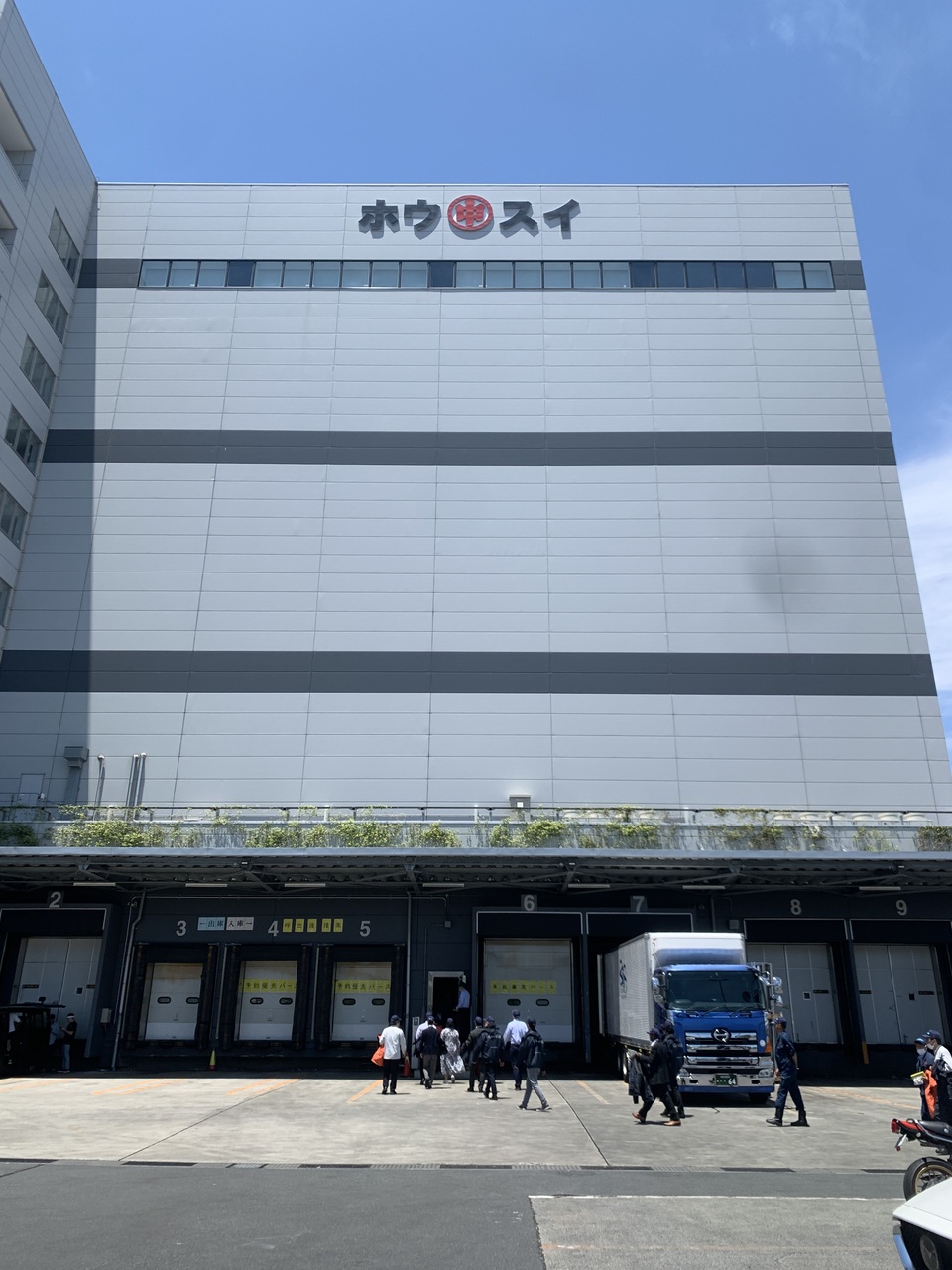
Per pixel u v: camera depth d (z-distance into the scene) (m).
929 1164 10.31
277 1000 31.12
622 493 37.19
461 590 35.75
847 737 33.94
